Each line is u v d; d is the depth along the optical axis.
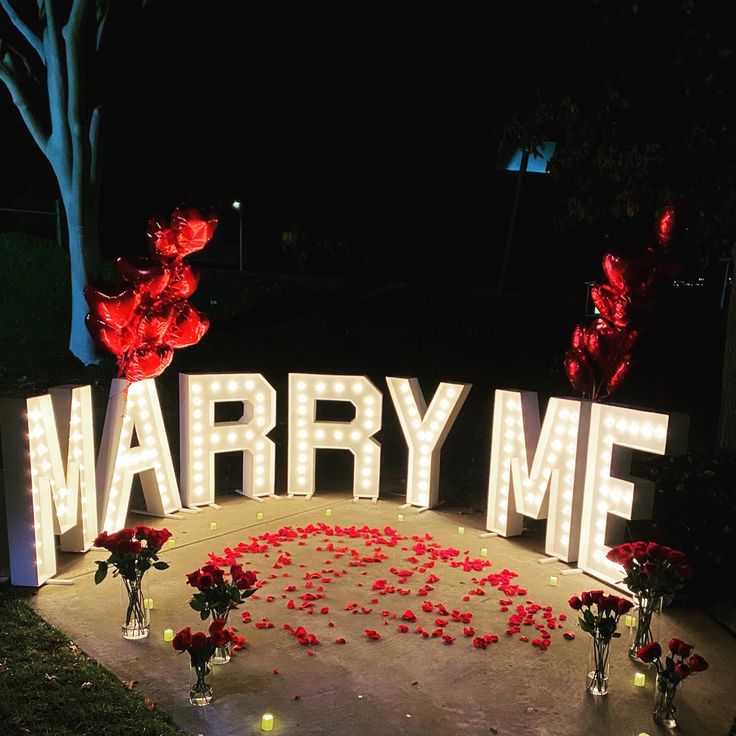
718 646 4.50
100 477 5.96
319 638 4.41
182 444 7.00
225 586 3.87
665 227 6.61
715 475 7.60
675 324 17.89
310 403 7.50
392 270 22.94
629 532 6.19
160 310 6.27
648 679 4.06
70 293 15.20
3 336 13.63
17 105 11.95
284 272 23.03
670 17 7.43
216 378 7.06
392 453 9.62
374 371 13.09
